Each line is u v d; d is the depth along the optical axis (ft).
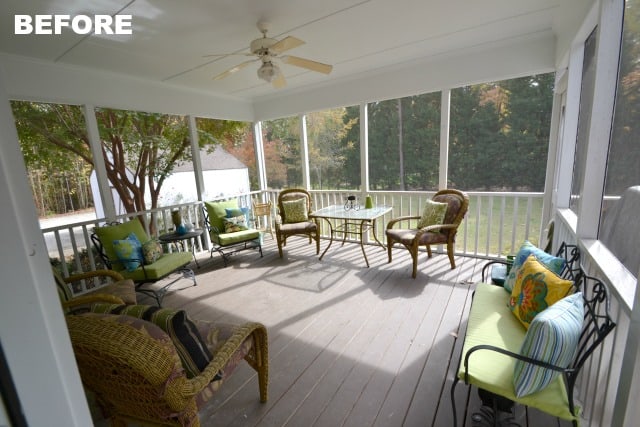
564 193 8.86
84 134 14.34
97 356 3.44
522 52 10.80
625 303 3.70
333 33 9.77
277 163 21.80
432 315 8.50
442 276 11.03
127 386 3.78
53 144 13.67
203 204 15.72
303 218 15.20
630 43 4.90
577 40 7.61
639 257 4.32
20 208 1.39
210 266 13.64
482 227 18.20
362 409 5.59
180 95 14.74
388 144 19.84
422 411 5.48
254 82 14.65
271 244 16.69
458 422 5.20
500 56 11.19
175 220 12.28
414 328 7.94
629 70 4.92
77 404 1.68
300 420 5.44
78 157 14.46
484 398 5.07
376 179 20.44
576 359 4.24
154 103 13.71
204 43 9.93
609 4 5.18
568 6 7.90
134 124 16.11
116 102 12.40
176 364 3.70
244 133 20.56
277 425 5.37
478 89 17.66
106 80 12.05
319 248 14.92
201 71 12.62
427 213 12.05
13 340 1.39
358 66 13.35
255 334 5.62
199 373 4.29
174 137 17.40
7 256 1.35
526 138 16.99
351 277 11.41
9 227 1.36
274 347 7.50
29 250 1.42
